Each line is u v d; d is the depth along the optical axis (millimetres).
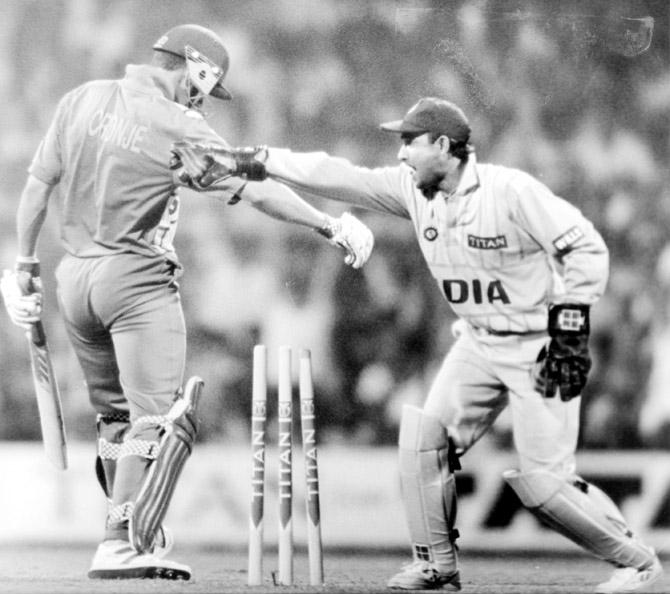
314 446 14430
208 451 22391
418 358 25781
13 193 26688
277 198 14781
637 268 26547
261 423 14328
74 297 14578
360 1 26594
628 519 22906
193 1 27094
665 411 25859
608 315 26203
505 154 26312
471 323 13766
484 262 13383
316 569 14406
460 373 13719
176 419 14461
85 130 14445
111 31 27219
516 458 22703
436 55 26156
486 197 13219
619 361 26047
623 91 26391
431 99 13453
